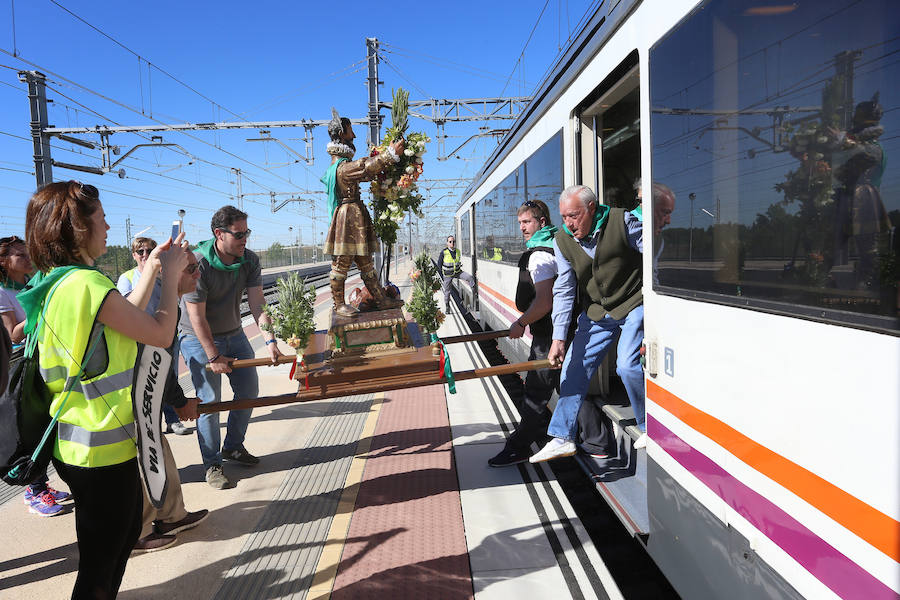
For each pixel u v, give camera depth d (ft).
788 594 5.53
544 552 10.39
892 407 4.29
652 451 8.80
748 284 6.13
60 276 6.63
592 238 10.94
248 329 39.73
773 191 5.74
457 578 9.63
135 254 14.24
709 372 6.97
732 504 6.50
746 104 6.17
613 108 14.83
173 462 11.22
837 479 4.84
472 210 40.91
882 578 4.37
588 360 11.56
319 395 10.23
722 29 6.63
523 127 21.16
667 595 10.38
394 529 11.35
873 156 4.54
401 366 10.18
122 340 6.88
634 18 9.52
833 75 4.94
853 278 4.70
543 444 15.75
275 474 14.40
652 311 8.75
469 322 43.42
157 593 9.49
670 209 8.05
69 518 12.39
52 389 6.65
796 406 5.37
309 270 163.84
